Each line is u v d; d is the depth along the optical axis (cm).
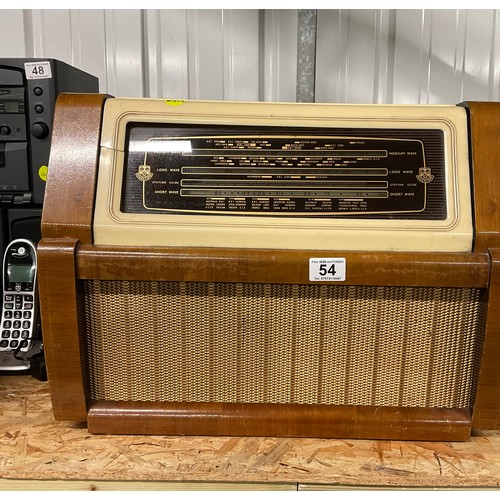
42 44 136
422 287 62
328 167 65
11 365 82
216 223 63
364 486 60
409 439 66
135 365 66
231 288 63
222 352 65
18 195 94
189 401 67
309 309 64
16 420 71
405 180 65
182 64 136
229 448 64
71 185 64
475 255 61
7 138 92
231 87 136
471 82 134
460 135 66
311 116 66
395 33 132
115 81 137
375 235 62
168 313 64
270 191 65
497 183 63
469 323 63
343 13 131
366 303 63
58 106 67
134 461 61
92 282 63
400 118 66
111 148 65
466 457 63
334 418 66
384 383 66
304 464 61
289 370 66
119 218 63
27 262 88
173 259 61
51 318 63
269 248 63
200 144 66
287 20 133
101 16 134
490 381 63
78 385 65
